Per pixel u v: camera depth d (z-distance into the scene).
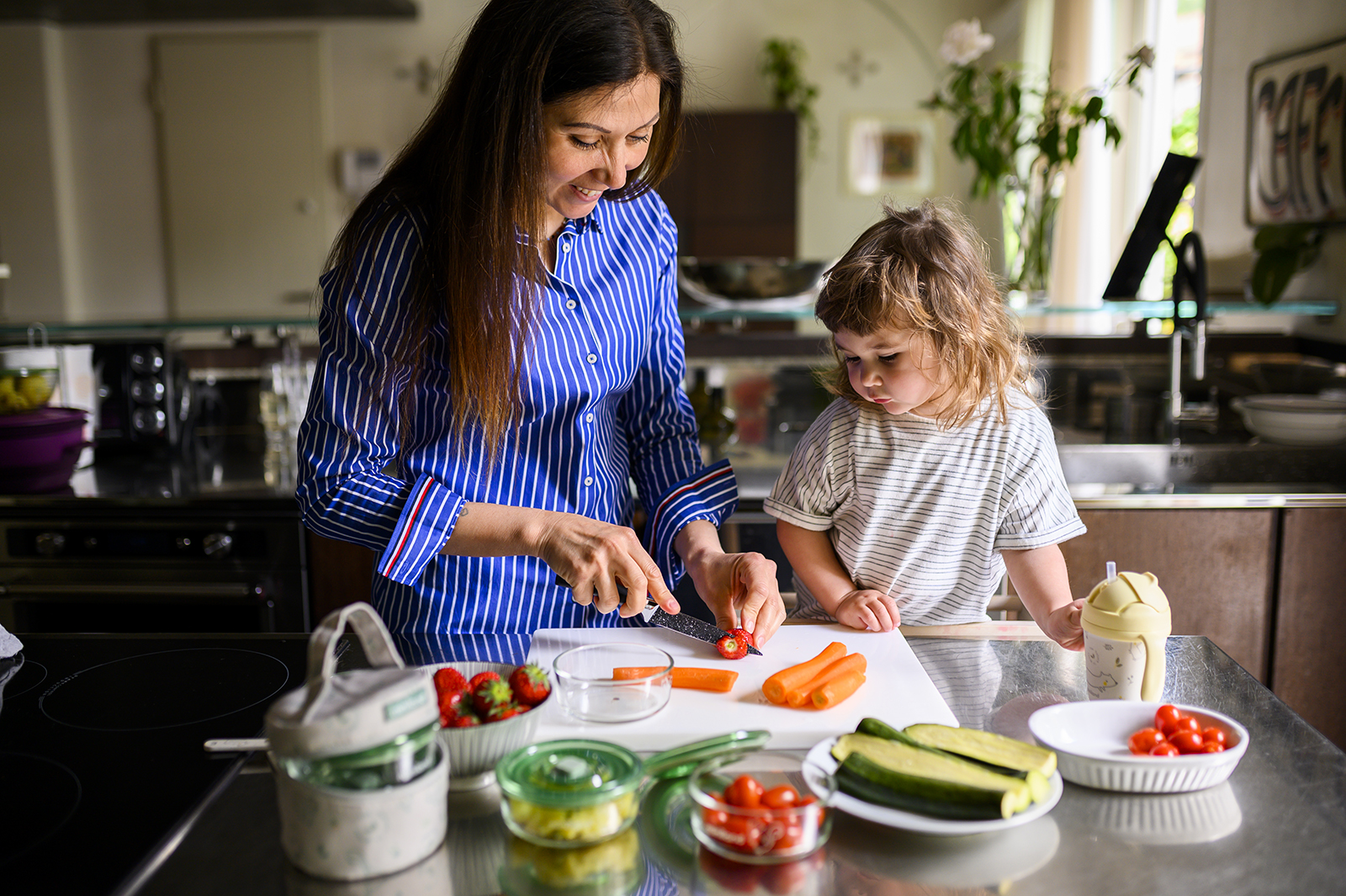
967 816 0.70
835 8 4.65
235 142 5.31
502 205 0.99
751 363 2.64
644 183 1.13
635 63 0.94
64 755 0.85
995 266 3.15
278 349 2.74
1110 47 3.50
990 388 1.28
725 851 0.68
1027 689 0.98
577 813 0.69
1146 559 2.00
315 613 2.18
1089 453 2.22
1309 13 2.45
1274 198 2.62
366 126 5.27
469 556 1.11
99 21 5.19
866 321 1.19
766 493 2.06
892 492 1.33
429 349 1.09
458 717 0.77
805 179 4.76
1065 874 0.67
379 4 4.95
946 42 2.52
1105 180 3.47
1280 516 1.99
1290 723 0.89
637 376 1.31
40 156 5.25
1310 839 0.71
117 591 2.14
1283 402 2.28
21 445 2.18
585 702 0.89
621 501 1.28
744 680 0.98
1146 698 0.92
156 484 2.24
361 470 1.06
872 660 1.03
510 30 0.95
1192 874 0.67
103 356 2.45
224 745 0.86
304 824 0.67
